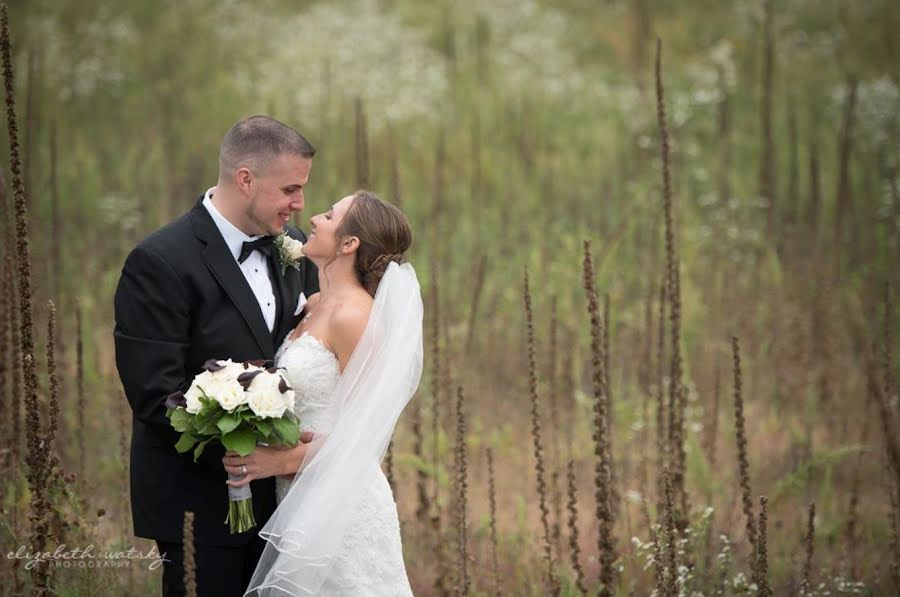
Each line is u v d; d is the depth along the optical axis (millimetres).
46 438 4746
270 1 19500
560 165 14047
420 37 17969
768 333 9875
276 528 5020
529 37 18609
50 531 5363
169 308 4961
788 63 17969
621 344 9461
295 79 15547
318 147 12844
